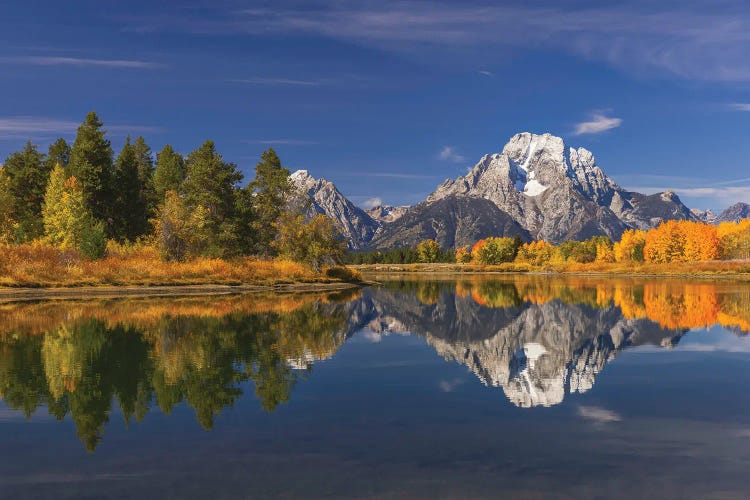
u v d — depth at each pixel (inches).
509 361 751.7
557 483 323.0
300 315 1321.4
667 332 1051.9
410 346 888.3
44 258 2075.5
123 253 2559.1
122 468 347.3
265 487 316.5
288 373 651.5
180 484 321.7
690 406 504.1
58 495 308.2
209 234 2694.4
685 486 319.6
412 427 433.4
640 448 385.4
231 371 658.2
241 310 1416.1
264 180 3506.4
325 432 420.5
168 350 801.6
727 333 1029.8
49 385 579.8
